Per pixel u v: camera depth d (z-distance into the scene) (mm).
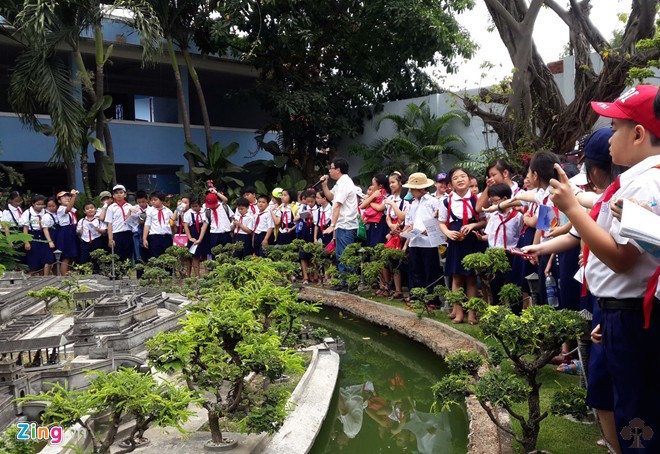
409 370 6512
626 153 2469
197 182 16109
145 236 11469
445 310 7473
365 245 9867
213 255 11648
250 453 3750
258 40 15141
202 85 21234
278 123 17859
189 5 15500
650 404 2463
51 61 13148
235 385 3766
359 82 17109
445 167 16062
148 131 17547
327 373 5660
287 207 11188
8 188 13906
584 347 3461
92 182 17516
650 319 2441
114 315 5848
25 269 11242
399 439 4824
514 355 3469
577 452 3557
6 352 4617
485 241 6770
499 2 10828
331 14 16469
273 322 5422
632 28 10125
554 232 4145
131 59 17031
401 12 15719
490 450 3832
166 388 3381
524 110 11344
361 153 16969
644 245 2229
